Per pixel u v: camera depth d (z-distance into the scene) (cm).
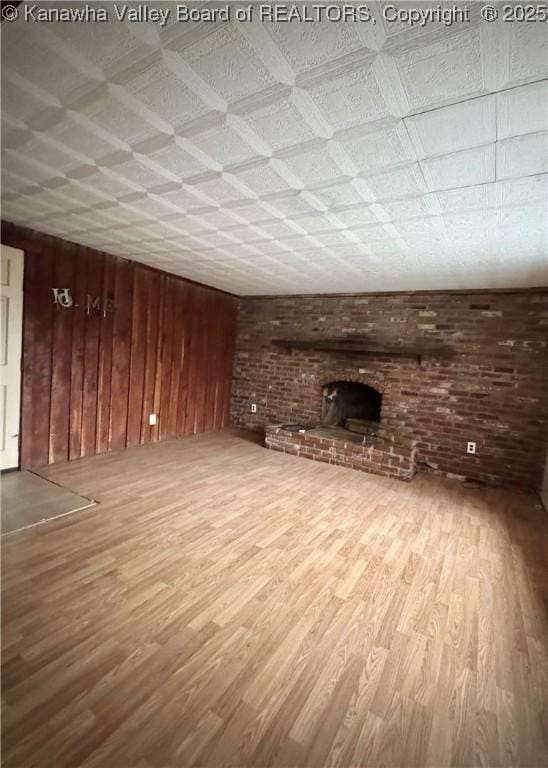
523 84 117
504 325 386
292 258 342
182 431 508
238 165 184
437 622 183
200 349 520
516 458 383
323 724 129
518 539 277
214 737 122
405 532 277
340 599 196
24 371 328
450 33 103
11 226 304
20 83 134
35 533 237
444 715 135
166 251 356
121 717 125
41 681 136
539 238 242
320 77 124
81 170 200
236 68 122
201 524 266
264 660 154
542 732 131
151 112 147
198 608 181
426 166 171
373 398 519
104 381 400
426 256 302
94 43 116
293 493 337
